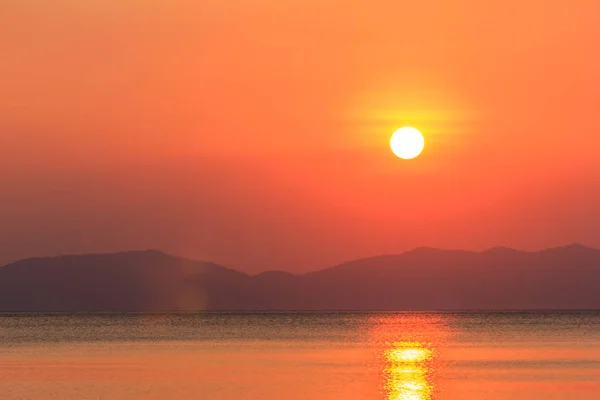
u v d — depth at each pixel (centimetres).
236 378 13238
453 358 17175
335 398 11062
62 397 11188
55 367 15162
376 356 17712
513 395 11338
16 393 11544
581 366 15250
